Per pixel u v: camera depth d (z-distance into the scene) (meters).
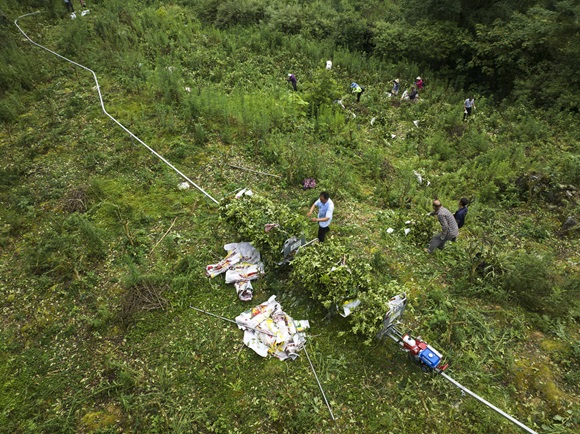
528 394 5.65
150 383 5.71
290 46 18.30
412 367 5.91
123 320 6.48
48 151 10.51
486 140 12.64
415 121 14.09
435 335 6.38
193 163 10.27
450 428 5.24
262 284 7.09
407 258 7.90
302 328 6.29
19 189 9.20
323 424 5.25
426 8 19.30
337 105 13.95
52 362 6.05
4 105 11.65
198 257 7.64
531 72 16.62
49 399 5.61
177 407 5.43
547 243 8.71
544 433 5.18
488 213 9.44
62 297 6.97
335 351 6.08
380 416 5.35
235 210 7.35
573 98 14.62
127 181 9.59
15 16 17.12
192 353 6.06
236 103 12.55
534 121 13.72
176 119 11.85
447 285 7.34
